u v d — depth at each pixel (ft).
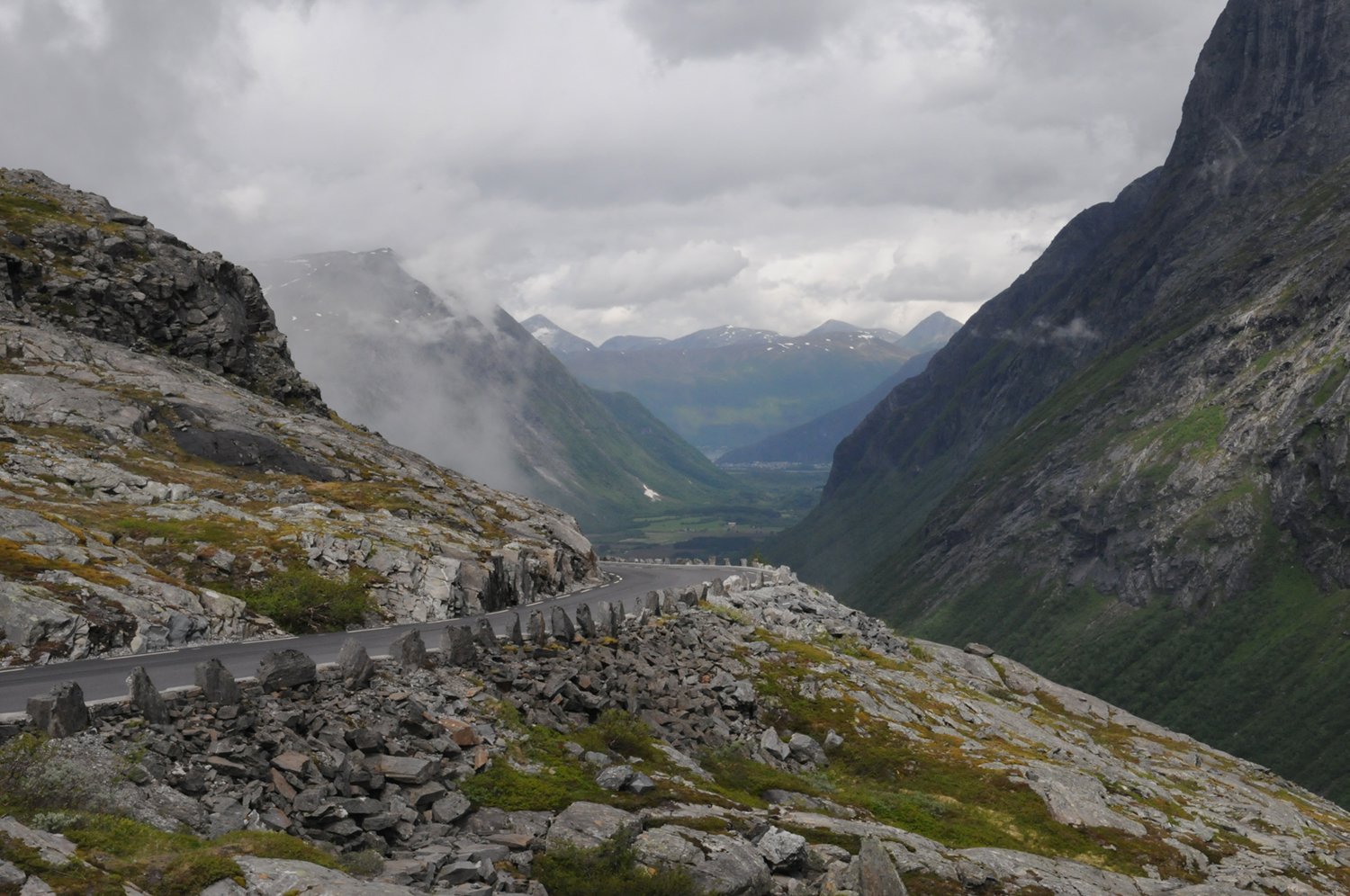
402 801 64.08
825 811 93.91
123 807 51.44
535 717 87.15
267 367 286.66
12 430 173.58
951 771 120.67
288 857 49.85
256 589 130.00
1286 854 123.24
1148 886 95.66
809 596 207.82
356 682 77.82
